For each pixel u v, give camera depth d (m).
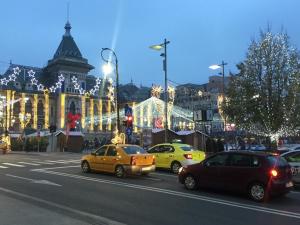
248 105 27.45
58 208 11.41
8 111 102.06
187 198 13.81
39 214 9.90
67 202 12.77
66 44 117.75
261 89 27.19
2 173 21.59
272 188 13.41
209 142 30.75
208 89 95.25
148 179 19.16
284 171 13.88
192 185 15.54
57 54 118.12
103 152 20.95
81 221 9.27
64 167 25.31
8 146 50.97
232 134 42.00
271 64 27.09
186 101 89.69
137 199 13.48
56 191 15.05
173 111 63.16
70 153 47.62
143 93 125.00
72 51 117.25
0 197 12.62
